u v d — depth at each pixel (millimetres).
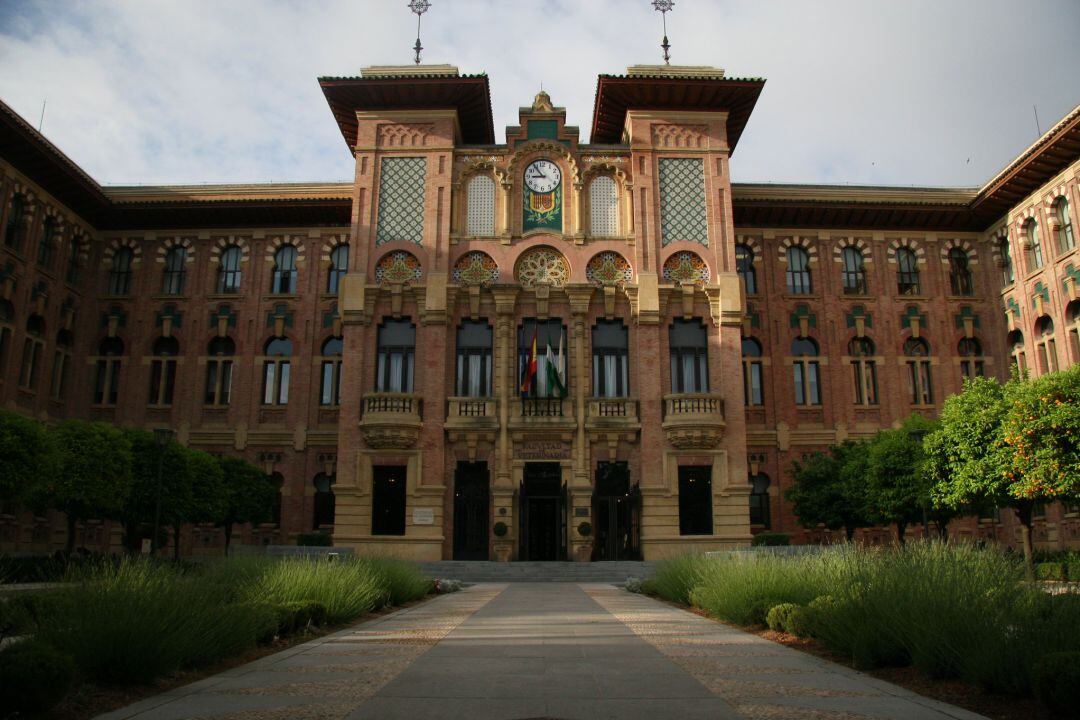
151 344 42844
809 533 40875
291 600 14172
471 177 39125
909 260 44844
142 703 7949
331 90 38281
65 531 39312
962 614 9219
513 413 36156
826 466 36656
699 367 37000
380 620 15797
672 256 38094
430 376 36062
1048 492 23188
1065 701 7066
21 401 37844
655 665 10039
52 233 40625
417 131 38969
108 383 42281
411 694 8281
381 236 37938
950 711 7465
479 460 35812
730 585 15242
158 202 42750
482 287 37156
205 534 40594
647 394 36156
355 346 36500
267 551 29797
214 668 9953
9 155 36500
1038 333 40156
